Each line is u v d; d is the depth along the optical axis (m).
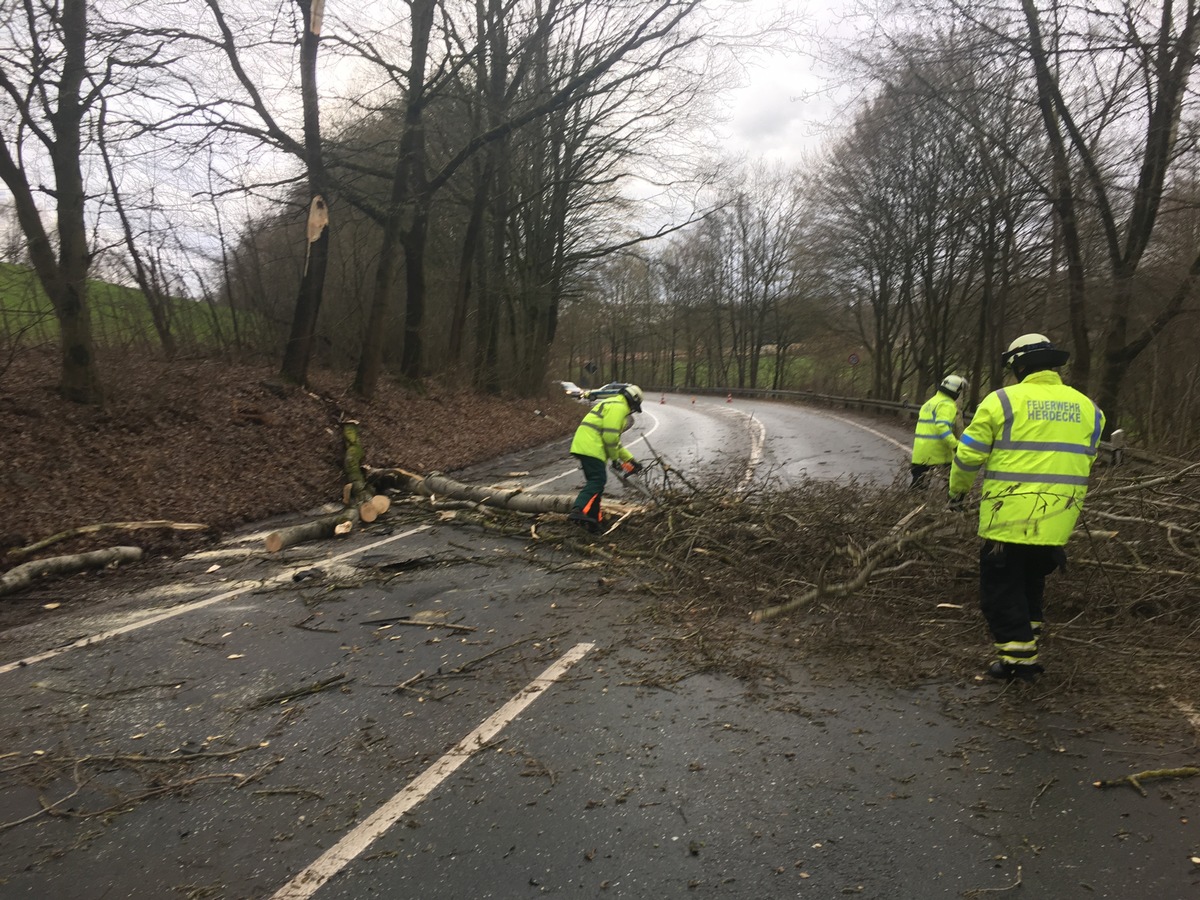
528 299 26.48
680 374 74.75
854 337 41.69
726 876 2.66
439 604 5.92
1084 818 2.94
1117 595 4.90
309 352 14.95
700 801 3.12
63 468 8.72
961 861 2.71
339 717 3.98
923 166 25.30
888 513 6.29
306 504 10.16
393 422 15.38
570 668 4.56
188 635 5.30
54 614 5.86
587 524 7.58
